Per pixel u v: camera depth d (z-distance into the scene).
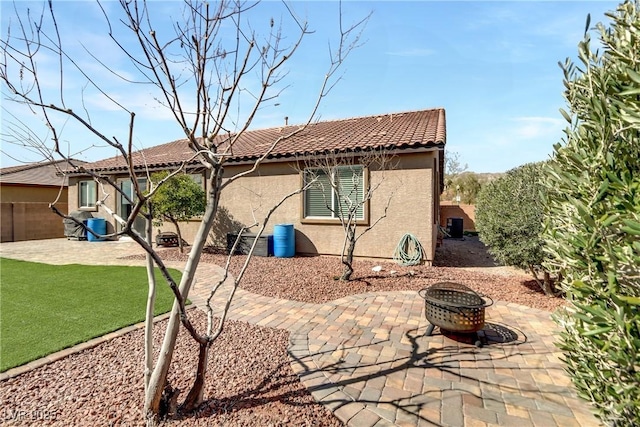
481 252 12.61
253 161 10.98
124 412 2.76
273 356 3.85
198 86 2.52
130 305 5.61
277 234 10.23
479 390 3.19
